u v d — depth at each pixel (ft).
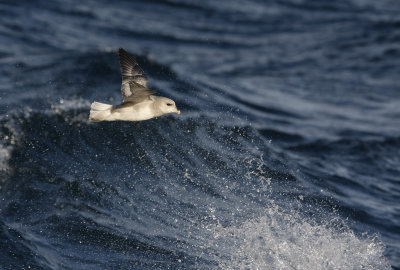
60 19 247.29
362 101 202.18
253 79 215.51
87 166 123.65
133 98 81.66
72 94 153.79
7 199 108.88
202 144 136.77
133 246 102.89
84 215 108.47
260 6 298.56
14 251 94.94
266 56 242.17
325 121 178.60
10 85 156.97
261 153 139.85
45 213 106.93
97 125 136.87
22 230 101.19
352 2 312.91
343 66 235.81
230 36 261.65
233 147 139.23
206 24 271.08
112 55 181.47
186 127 141.08
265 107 180.75
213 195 120.37
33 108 141.59
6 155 120.26
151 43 242.37
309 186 130.62
